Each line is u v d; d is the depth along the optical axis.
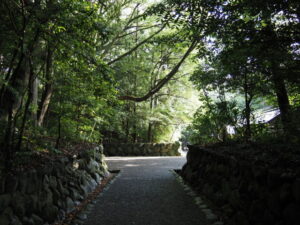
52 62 4.50
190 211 3.47
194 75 5.67
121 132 12.76
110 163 9.62
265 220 2.21
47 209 2.84
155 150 13.75
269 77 4.03
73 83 4.80
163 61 12.60
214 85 5.40
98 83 4.43
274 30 3.23
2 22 2.92
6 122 3.15
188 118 13.73
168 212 3.44
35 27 3.05
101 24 3.54
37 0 2.85
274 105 5.34
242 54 3.52
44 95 5.43
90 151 5.50
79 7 3.12
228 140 5.07
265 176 2.30
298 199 1.77
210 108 5.52
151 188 5.00
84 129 6.57
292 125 3.11
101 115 7.20
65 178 3.72
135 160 10.84
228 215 3.05
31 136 3.96
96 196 4.35
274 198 2.08
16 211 2.25
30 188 2.55
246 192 2.71
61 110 4.98
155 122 14.04
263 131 4.31
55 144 4.80
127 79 12.55
